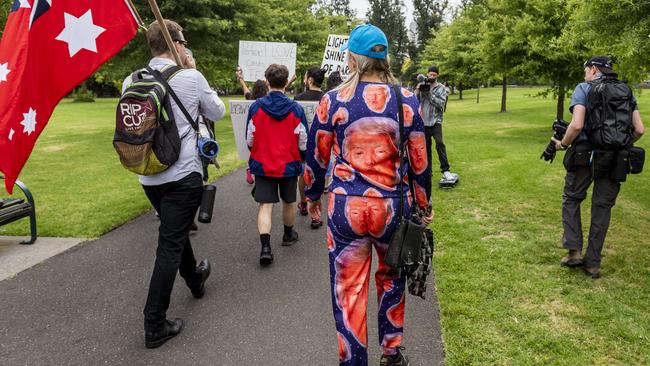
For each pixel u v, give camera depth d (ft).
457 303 11.03
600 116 11.69
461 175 25.61
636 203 19.66
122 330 10.25
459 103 118.32
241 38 53.93
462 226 16.79
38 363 9.07
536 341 9.45
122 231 16.87
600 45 22.38
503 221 17.33
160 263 9.32
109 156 34.47
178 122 9.21
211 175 26.48
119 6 10.72
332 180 7.50
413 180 7.60
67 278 12.87
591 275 12.37
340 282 7.50
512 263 13.37
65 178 26.35
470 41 99.09
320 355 9.27
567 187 12.84
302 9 79.20
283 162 13.78
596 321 10.16
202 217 10.48
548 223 16.99
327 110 7.37
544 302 11.07
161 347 9.60
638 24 19.58
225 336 9.99
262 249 13.62
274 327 10.34
